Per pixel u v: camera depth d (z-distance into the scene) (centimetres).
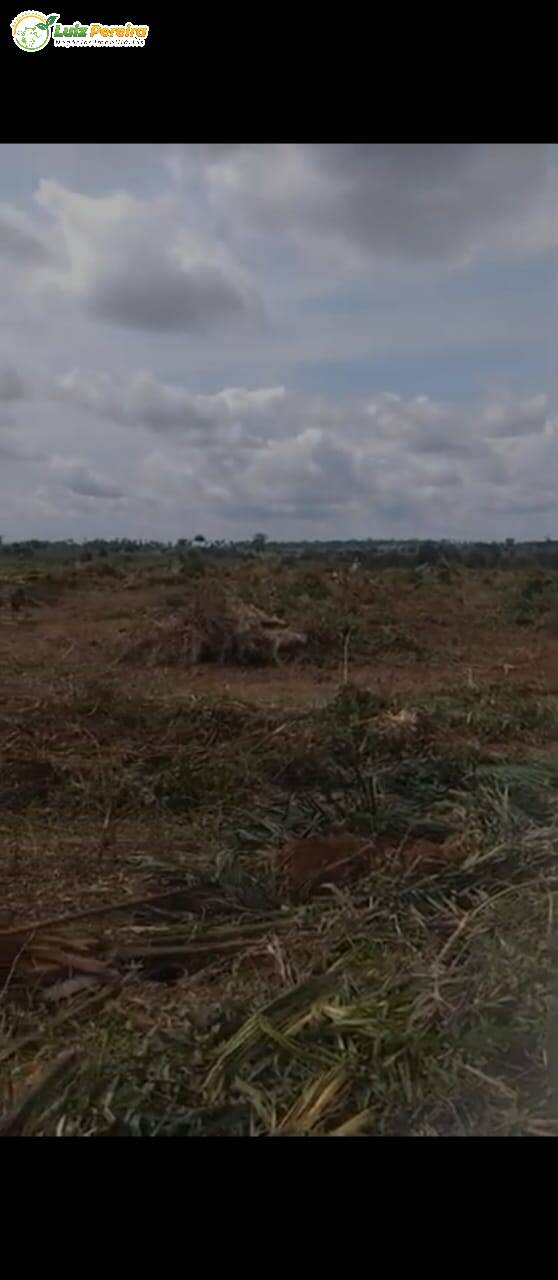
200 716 744
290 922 407
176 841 530
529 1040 276
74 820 564
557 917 355
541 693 961
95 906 447
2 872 486
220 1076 272
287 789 591
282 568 1847
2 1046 322
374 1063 268
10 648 1187
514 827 486
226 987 351
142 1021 334
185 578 1847
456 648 1270
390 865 442
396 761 608
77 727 720
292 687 1004
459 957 336
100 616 1485
